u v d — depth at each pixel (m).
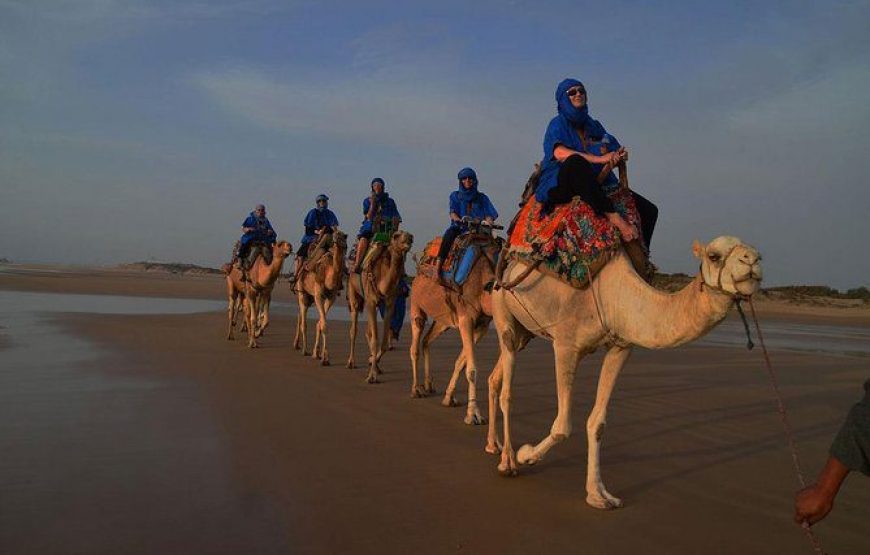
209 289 44.50
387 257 10.73
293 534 4.41
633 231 4.99
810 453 6.71
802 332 23.44
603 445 6.94
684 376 11.80
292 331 19.02
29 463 5.67
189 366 11.34
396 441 6.89
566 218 5.18
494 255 8.27
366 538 4.40
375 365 10.76
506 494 5.34
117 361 11.50
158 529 4.41
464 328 8.19
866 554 4.31
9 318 18.95
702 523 4.80
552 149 5.56
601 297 4.94
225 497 5.05
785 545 4.43
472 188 9.14
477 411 7.88
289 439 6.77
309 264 13.59
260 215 17.06
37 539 4.19
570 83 5.61
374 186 12.37
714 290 4.04
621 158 5.03
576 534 4.56
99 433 6.69
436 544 4.34
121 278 56.50
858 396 9.95
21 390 8.70
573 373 5.32
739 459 6.46
